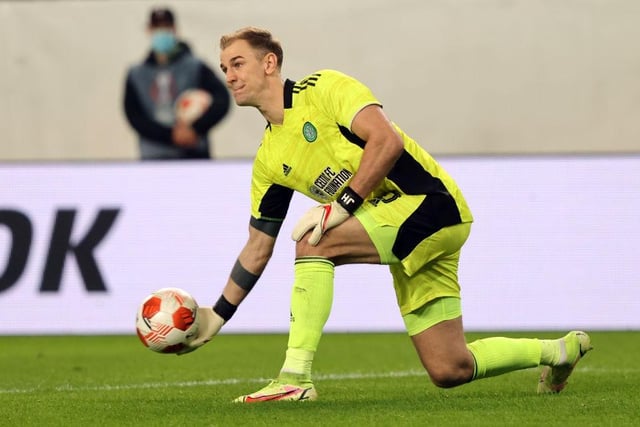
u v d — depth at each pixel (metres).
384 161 18.30
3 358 33.62
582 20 41.28
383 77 41.66
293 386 18.92
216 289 40.91
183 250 41.06
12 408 20.05
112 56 41.88
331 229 18.61
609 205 40.34
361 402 19.28
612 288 40.12
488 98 41.59
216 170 41.31
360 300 40.59
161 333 19.59
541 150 41.69
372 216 18.72
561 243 40.38
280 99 19.17
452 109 41.66
